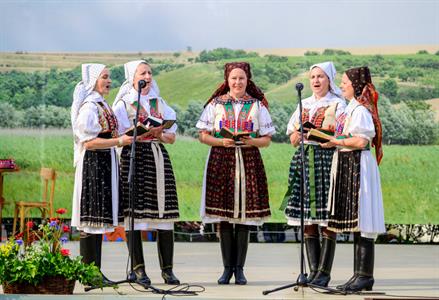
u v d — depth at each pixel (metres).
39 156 11.73
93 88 7.40
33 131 11.74
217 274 8.54
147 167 7.52
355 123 7.02
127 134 7.23
